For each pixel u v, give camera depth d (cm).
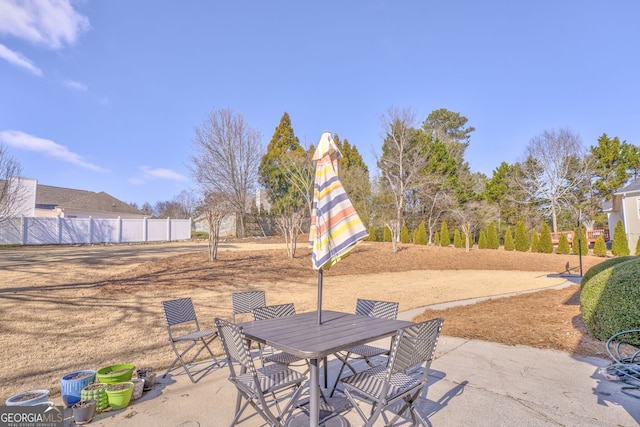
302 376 274
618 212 2088
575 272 1309
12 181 1454
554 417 272
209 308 651
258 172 2469
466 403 299
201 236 2370
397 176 2205
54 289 670
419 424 263
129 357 416
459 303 773
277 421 240
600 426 257
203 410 293
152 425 267
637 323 407
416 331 238
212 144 2306
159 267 935
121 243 1748
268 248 1447
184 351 418
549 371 371
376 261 1350
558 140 2720
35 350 417
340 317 334
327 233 293
